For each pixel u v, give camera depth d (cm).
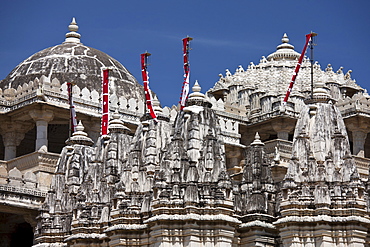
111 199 4650
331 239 4109
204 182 4300
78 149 5381
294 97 7831
